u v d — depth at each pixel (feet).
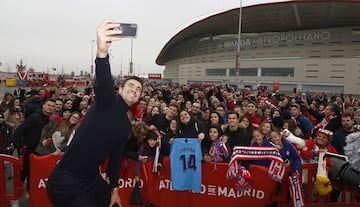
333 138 17.78
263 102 35.32
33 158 14.38
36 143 16.31
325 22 195.31
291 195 14.46
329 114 23.22
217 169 15.10
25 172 16.07
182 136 15.80
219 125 19.26
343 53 183.21
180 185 14.96
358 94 163.22
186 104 28.81
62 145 16.33
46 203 14.43
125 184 15.06
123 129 6.98
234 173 14.55
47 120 17.19
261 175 14.66
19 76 139.33
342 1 160.15
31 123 16.11
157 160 15.16
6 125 19.71
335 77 172.04
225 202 15.05
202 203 15.29
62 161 7.04
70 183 6.84
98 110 6.69
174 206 15.28
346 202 16.31
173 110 19.30
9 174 18.80
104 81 6.39
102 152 6.81
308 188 15.02
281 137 15.14
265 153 14.58
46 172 14.34
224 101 43.60
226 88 71.05
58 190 6.88
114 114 6.77
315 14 183.11
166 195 15.31
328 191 13.46
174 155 15.10
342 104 41.88
